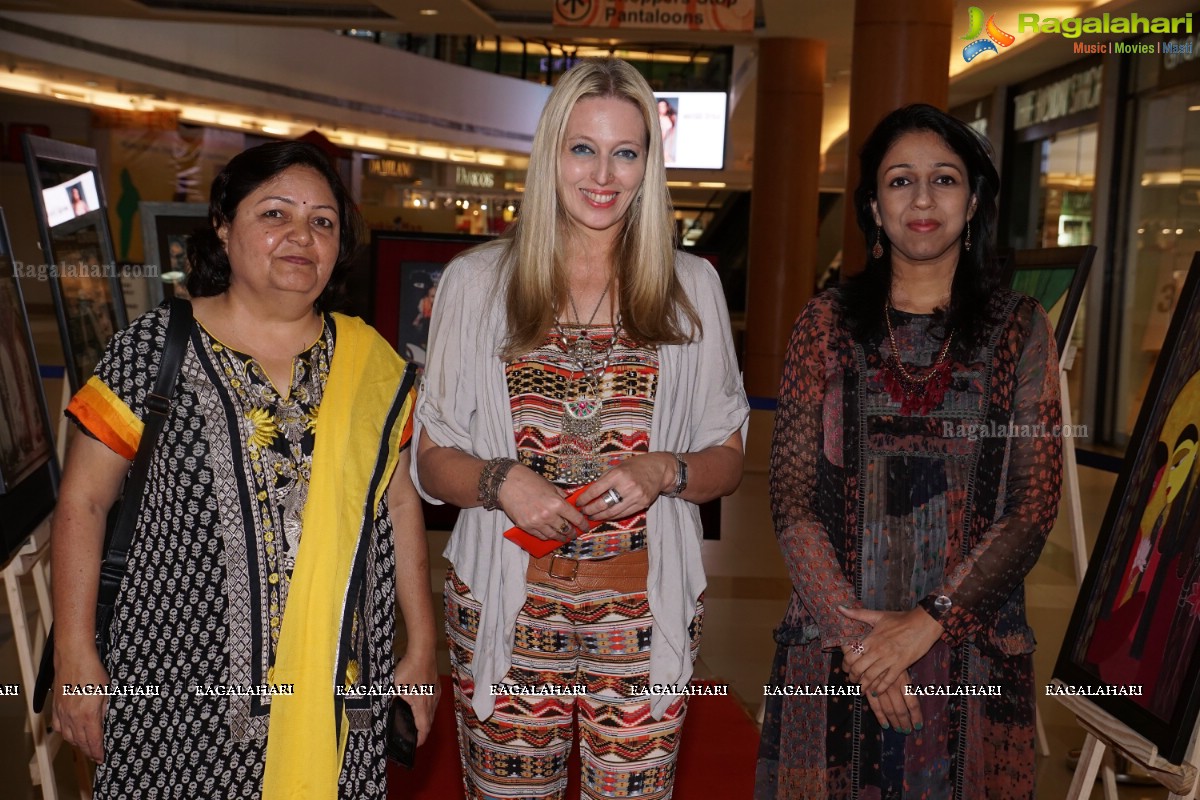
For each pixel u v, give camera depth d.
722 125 22.47
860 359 2.12
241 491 1.80
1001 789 2.06
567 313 2.03
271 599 1.81
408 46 23.41
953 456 2.06
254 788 1.81
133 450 1.80
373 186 23.94
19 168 17.41
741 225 25.09
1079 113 10.12
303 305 1.89
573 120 1.94
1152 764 1.86
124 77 15.99
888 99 8.02
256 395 1.85
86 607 1.78
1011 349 2.08
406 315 4.57
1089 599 2.28
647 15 9.54
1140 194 9.16
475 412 2.06
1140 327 9.10
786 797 2.13
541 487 1.88
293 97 19.45
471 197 24.62
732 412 2.12
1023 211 11.60
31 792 3.11
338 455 1.89
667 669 1.98
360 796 1.92
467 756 2.10
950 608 1.97
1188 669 1.82
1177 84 8.55
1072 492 3.22
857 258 8.24
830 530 2.11
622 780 2.01
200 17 12.07
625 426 1.99
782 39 11.98
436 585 5.10
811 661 2.11
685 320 2.05
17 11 12.23
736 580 5.34
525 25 11.23
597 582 1.98
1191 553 1.94
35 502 2.82
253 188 1.85
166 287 4.90
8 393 2.84
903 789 2.06
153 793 1.78
